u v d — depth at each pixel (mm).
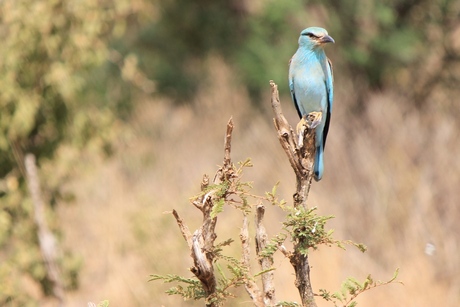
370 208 15797
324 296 5008
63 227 14953
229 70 22203
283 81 21359
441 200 15781
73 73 12547
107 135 12867
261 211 5008
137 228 11945
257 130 19281
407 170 16344
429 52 21422
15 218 12148
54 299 12492
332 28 21234
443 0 21375
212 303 4762
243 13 23250
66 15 12133
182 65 23406
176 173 18516
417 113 18328
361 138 17297
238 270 4816
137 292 12023
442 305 13523
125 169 18156
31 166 11336
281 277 12406
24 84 12055
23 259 11875
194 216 12133
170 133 20531
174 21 23750
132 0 13266
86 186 16047
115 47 22297
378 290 13492
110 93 20812
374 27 21312
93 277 13930
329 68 9859
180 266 11625
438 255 14602
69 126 12547
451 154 16609
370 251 14969
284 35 21797
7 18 11758
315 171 9039
